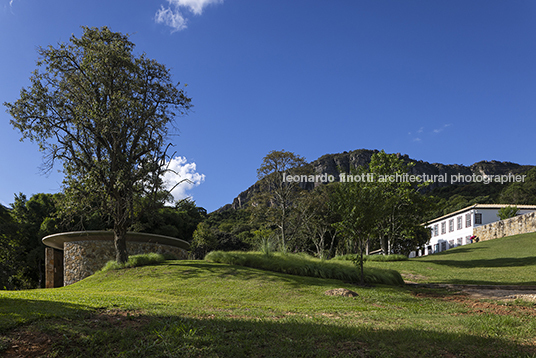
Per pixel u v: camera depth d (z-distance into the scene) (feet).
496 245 119.24
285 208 141.69
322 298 42.98
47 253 94.02
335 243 176.14
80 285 55.57
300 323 26.35
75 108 68.08
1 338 19.34
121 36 72.90
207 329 23.07
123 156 67.10
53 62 67.10
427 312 35.22
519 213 162.81
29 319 22.30
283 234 135.74
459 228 175.63
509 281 62.23
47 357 18.13
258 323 25.58
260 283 50.42
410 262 97.35
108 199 68.69
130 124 68.74
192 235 186.39
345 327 25.30
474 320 28.43
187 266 62.34
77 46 69.46
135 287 49.93
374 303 40.47
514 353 19.53
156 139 71.97
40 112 65.00
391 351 20.02
